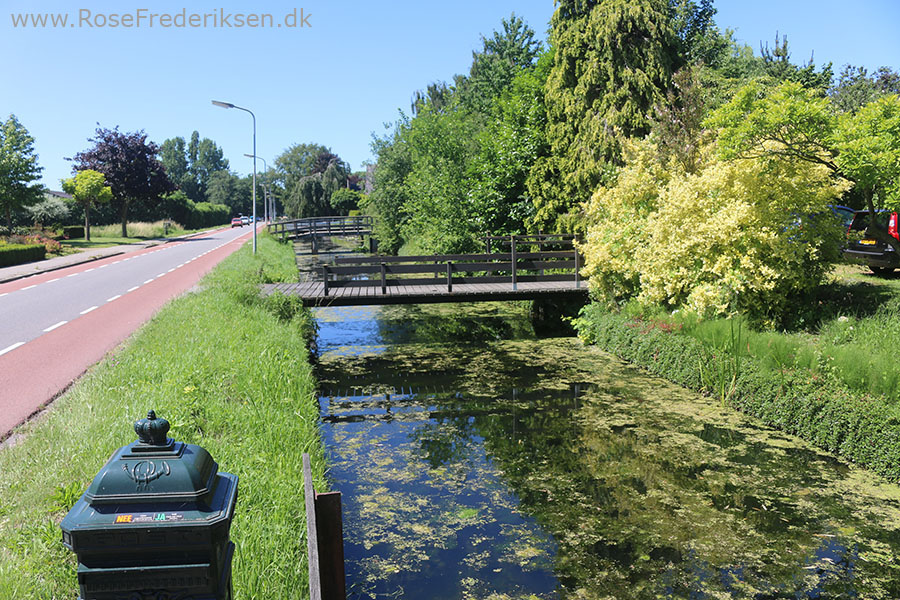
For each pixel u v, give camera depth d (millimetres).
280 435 6293
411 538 5430
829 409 7238
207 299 13305
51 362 8516
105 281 19281
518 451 7547
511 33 34594
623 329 12383
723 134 9938
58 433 5344
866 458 6691
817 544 5191
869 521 5555
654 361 11086
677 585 4637
